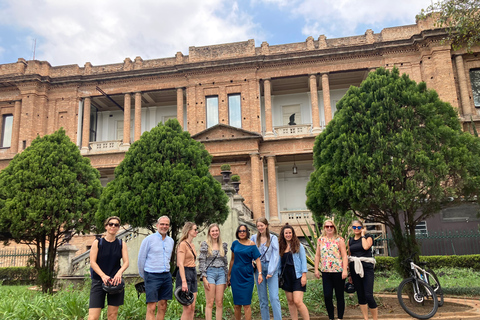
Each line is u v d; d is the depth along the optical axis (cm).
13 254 2223
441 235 1975
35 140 1474
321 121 3272
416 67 2834
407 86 1090
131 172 1268
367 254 760
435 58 2727
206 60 3086
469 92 2750
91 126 3472
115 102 3253
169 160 1278
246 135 2756
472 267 1814
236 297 702
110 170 3061
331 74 3020
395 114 1039
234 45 3091
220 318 712
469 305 991
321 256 778
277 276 725
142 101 3422
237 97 3025
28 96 3164
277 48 3061
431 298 969
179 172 1230
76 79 3184
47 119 3184
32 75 3131
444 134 1001
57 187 1363
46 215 1321
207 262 728
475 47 2745
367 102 1081
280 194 3155
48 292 1200
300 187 3147
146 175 1235
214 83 3053
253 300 946
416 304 954
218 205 1323
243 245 724
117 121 3581
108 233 640
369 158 1005
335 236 783
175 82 3123
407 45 2842
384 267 1828
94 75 3164
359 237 789
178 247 719
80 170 1447
